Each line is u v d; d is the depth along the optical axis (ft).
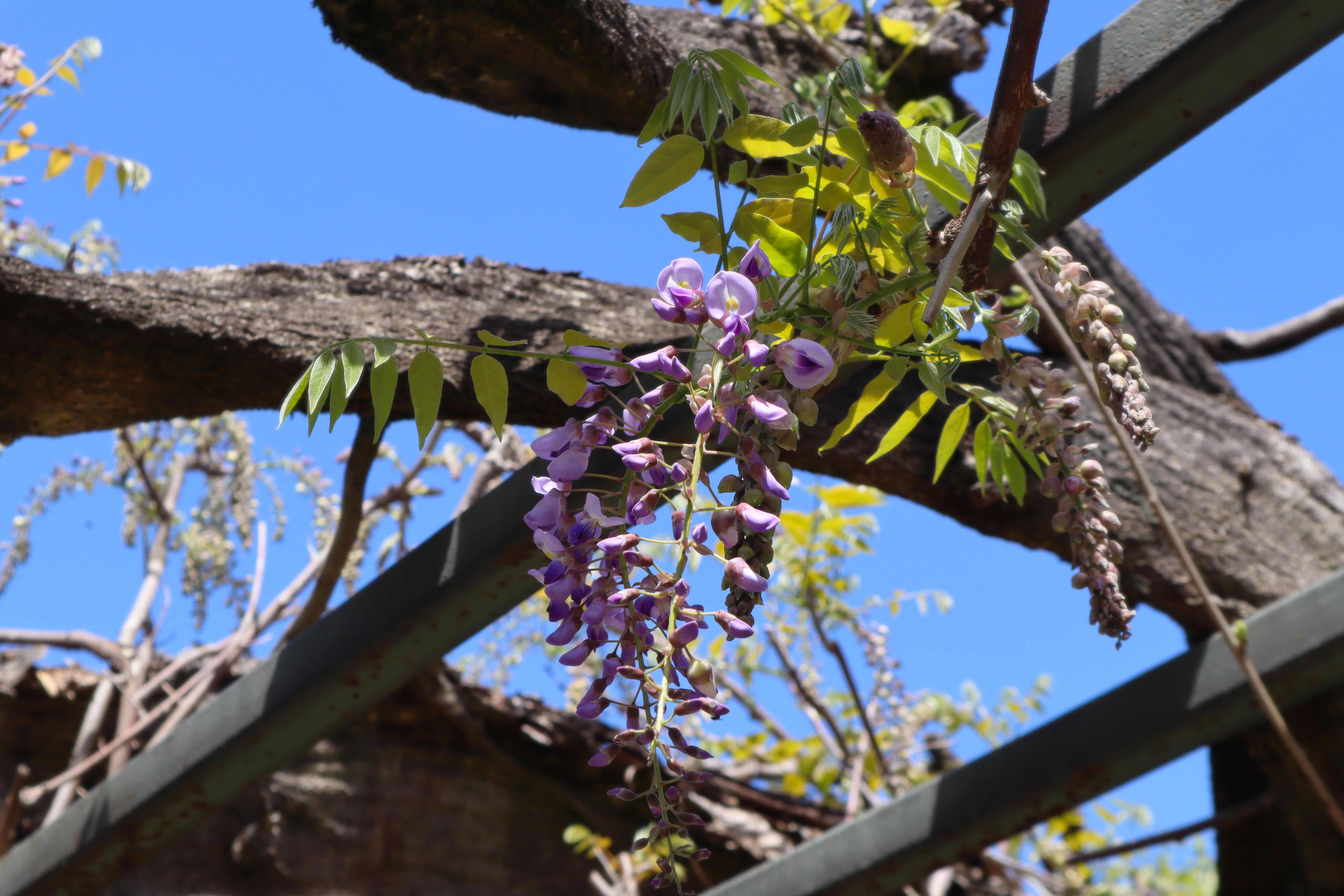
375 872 7.63
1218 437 6.11
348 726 5.14
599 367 3.66
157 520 7.96
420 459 7.02
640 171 3.62
